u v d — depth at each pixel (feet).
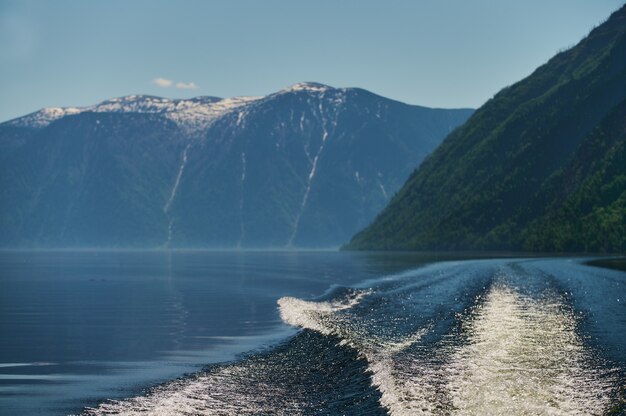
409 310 194.80
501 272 358.23
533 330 147.23
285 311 214.90
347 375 107.14
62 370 120.88
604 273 340.18
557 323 158.40
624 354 117.70
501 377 100.12
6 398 98.53
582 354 117.80
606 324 156.35
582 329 148.25
